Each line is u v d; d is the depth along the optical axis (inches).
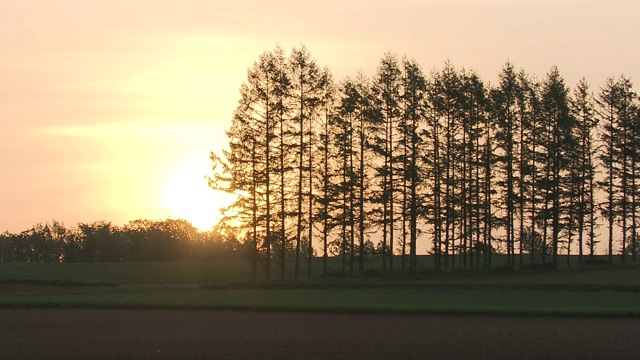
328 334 1245.7
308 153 2955.2
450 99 3282.5
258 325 1370.6
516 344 1139.3
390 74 3093.0
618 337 1209.4
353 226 3080.7
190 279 3353.8
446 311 1547.7
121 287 2743.6
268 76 2888.8
